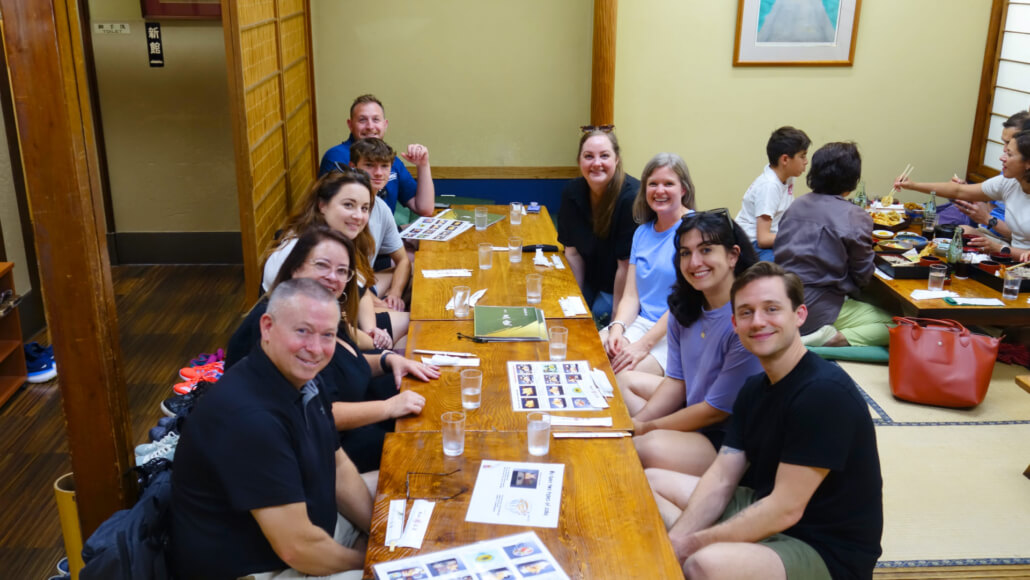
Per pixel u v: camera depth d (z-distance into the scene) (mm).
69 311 2619
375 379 3160
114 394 2752
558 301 3682
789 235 4617
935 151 7176
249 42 4523
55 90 2443
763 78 6984
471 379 2721
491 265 4148
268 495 2039
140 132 6266
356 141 4715
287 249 3375
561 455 2451
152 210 6453
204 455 2053
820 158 4508
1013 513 3299
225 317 5484
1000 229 5109
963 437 3863
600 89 6684
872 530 2293
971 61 6945
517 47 6902
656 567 1981
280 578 2184
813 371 2291
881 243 5168
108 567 2076
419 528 2111
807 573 2227
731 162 7199
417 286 3875
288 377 2152
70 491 2848
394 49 6867
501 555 2008
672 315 3086
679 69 6965
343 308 3092
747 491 2592
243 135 4410
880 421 4012
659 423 3043
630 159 7184
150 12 5969
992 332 5059
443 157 7145
